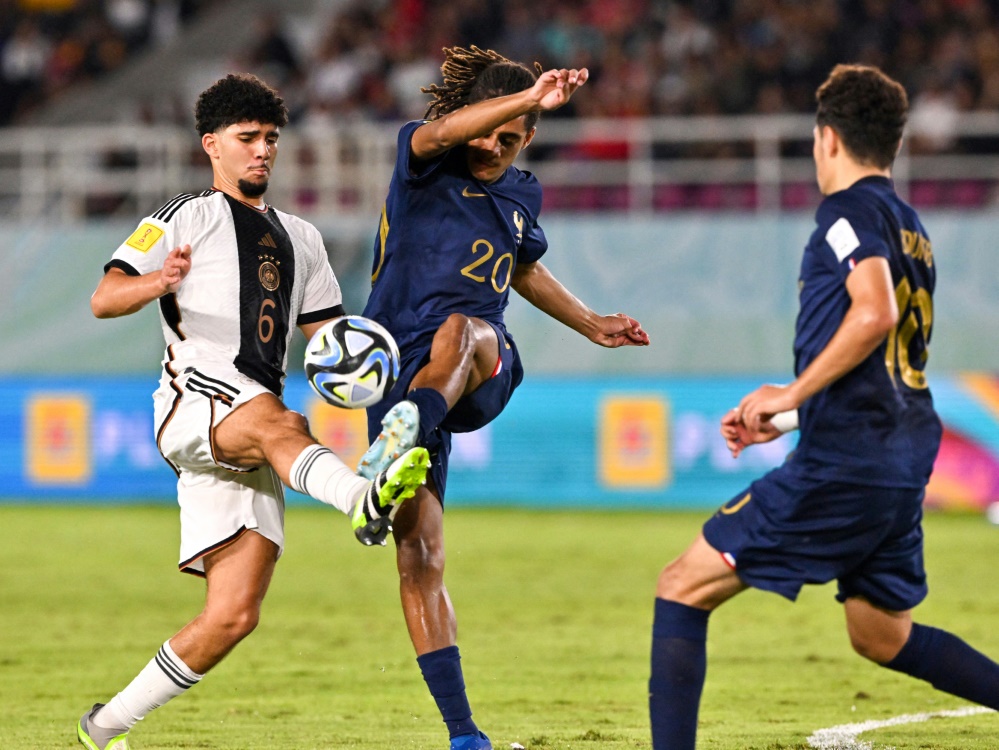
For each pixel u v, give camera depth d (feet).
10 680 69.82
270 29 206.18
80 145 181.78
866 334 40.40
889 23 188.03
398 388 51.37
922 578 45.98
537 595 99.50
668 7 198.29
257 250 50.24
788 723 58.49
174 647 48.01
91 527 140.36
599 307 164.55
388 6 207.51
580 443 157.89
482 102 48.01
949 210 172.35
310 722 59.21
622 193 176.96
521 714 61.00
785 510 42.68
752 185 176.24
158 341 169.58
